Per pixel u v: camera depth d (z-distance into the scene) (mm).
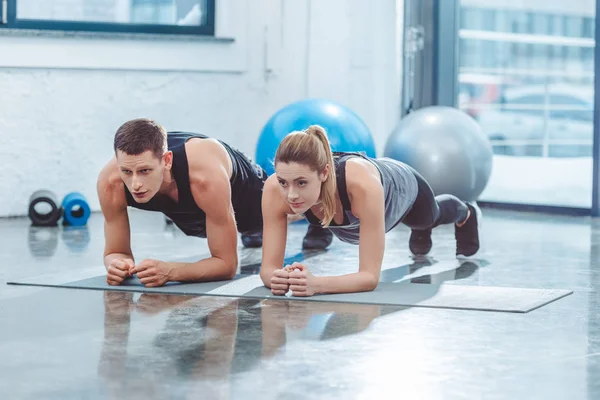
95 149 7082
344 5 7520
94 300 3717
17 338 3109
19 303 3668
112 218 4070
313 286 3748
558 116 7680
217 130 7504
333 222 3838
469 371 2742
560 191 7621
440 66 7734
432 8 7715
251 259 4824
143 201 3705
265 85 7621
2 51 6680
